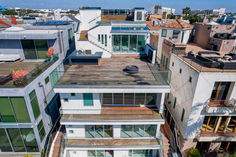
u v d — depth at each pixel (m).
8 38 16.44
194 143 14.06
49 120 15.55
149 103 14.52
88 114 13.61
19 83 11.48
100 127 13.92
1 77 12.68
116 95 14.13
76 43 19.72
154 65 17.20
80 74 14.51
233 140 13.25
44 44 17.67
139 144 13.62
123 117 13.13
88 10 28.00
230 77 11.41
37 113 13.10
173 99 16.53
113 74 14.53
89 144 13.67
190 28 20.20
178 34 20.45
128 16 28.09
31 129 12.55
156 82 12.91
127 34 19.98
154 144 13.61
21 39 16.95
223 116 13.27
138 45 20.84
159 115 13.41
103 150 14.34
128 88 12.09
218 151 14.85
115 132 14.02
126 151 14.22
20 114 11.91
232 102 12.11
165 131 17.45
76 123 12.88
